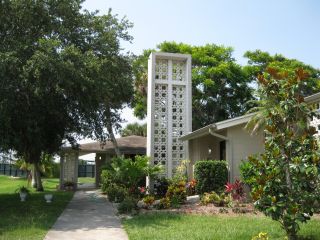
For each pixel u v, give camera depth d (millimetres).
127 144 29188
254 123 14617
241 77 32750
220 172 15789
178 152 19203
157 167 17562
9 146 15648
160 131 19109
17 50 13797
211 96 33188
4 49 14062
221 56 33656
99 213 13562
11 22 14906
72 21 16312
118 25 18094
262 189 7723
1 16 14586
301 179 7781
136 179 18062
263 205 7758
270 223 10078
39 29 15391
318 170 7594
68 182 26141
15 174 48344
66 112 16750
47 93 14641
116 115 20438
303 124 8195
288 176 7887
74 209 14641
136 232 9664
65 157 27672
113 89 17641
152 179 17938
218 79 32281
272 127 8102
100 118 19297
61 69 13281
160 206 14078
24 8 14578
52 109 15375
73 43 15906
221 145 19656
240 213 12305
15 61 13117
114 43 17328
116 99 19328
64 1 15578
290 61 34219
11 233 9703
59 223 11445
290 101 7953
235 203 13867
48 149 18531
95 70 14508
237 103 33438
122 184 18234
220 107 33469
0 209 14586
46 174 41094
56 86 13742
